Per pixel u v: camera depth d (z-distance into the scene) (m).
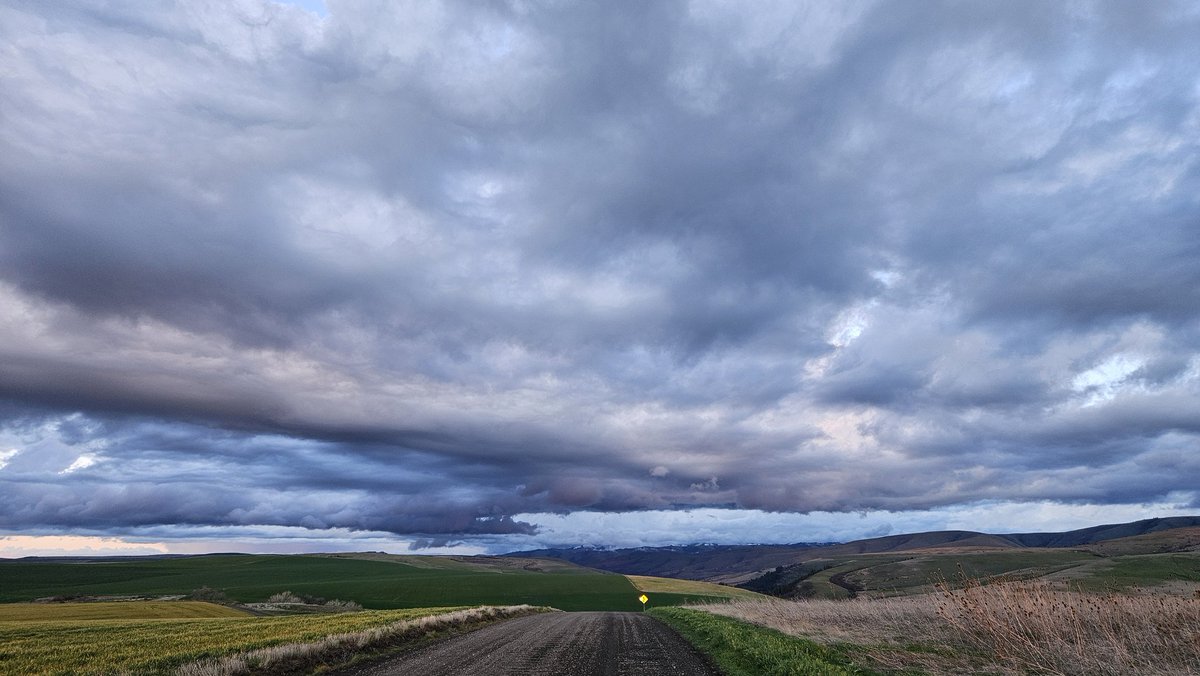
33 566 161.50
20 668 17.12
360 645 19.59
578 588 125.00
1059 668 13.81
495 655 19.22
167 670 15.87
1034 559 157.75
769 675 14.84
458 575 150.50
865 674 14.09
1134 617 15.22
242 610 81.69
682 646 21.77
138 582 146.25
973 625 17.92
